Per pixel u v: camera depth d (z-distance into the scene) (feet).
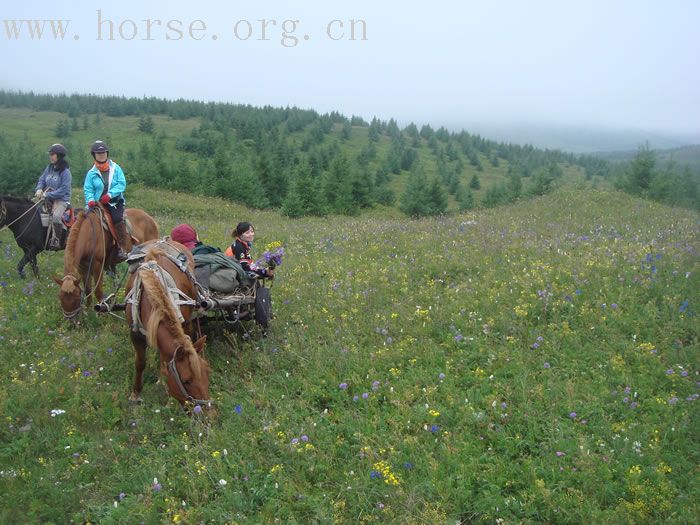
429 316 29.19
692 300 27.76
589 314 27.43
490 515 16.40
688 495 16.48
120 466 19.34
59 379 24.62
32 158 201.36
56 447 20.43
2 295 34.27
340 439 20.17
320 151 276.00
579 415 20.56
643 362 23.63
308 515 17.06
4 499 18.02
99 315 30.53
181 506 17.40
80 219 29.50
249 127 364.58
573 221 60.13
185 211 111.14
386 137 546.67
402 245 47.29
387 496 17.04
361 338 27.63
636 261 33.40
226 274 26.20
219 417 21.22
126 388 24.09
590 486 17.03
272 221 97.86
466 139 550.36
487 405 21.53
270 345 26.99
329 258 44.16
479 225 57.36
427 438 19.75
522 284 31.68
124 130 421.59
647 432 19.21
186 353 18.97
